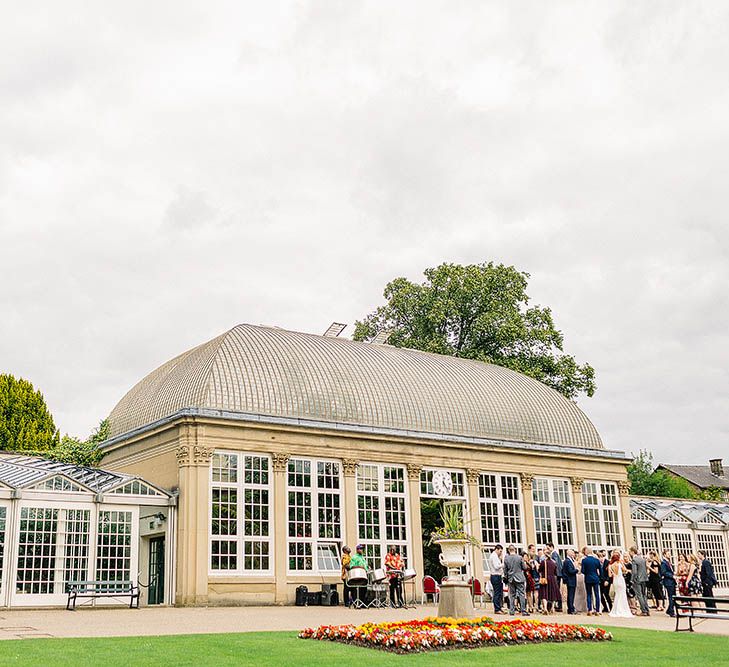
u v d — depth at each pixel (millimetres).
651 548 47125
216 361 34469
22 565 27656
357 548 30984
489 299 61125
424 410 39531
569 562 27641
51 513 28531
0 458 34625
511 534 40188
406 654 15742
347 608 29844
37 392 58656
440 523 47125
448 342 61375
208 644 15969
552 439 44250
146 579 33188
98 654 14180
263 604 31250
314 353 38281
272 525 32406
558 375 60594
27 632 18375
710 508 52500
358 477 35594
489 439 40000
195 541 30406
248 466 32625
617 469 45219
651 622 24141
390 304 63781
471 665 14359
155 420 35031
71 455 38969
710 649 17000
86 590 27875
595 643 17984
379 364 40500
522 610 26281
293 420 33750
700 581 30812
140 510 33250
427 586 33812
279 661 14039
